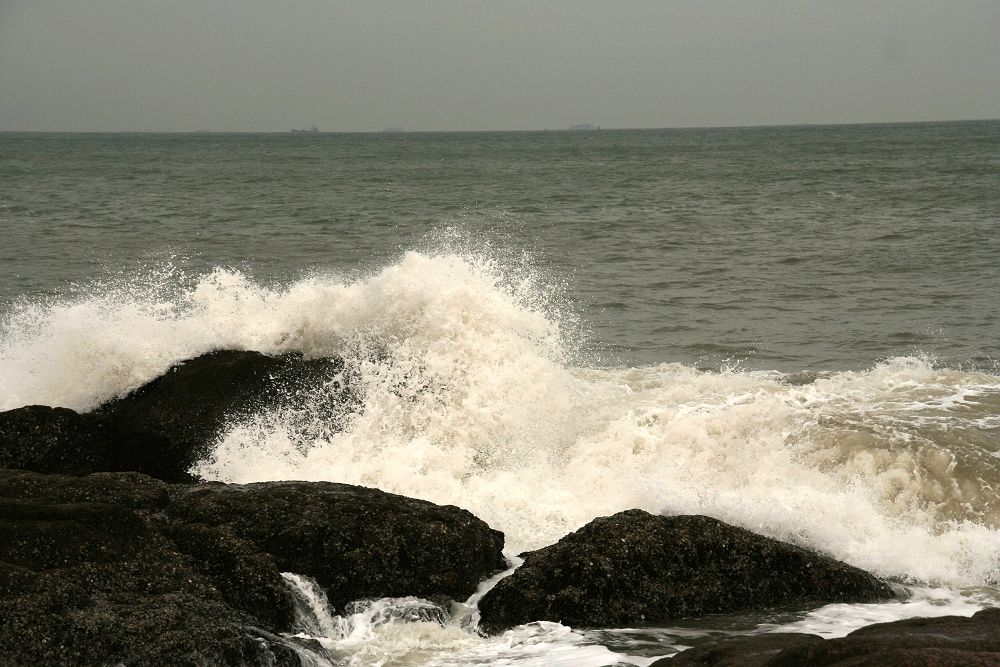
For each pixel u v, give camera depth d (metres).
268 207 133.38
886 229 99.00
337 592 23.77
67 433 31.77
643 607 23.23
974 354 49.38
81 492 24.83
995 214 109.69
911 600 24.23
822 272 74.50
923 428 33.03
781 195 146.50
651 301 64.50
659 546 23.97
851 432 32.81
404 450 33.12
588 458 33.84
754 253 84.94
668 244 92.00
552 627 22.77
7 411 31.67
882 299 63.72
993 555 26.50
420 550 24.38
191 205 135.75
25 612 18.70
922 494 30.14
